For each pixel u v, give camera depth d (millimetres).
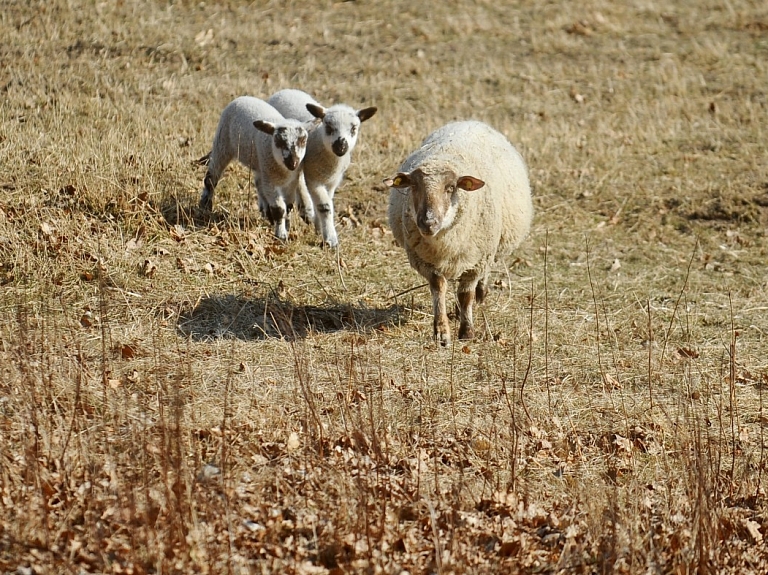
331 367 11156
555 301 14156
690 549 7820
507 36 28938
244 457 8820
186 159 17516
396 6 30281
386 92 24406
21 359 9375
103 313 10766
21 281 12539
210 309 12594
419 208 10867
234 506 7898
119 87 22062
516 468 9234
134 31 25922
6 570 6836
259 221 15625
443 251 11414
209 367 10844
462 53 27625
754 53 28094
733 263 16422
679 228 17812
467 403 10617
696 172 20016
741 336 13320
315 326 12523
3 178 15359
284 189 14977
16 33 24406
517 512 8391
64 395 9445
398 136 20609
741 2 31594
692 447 9234
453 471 9117
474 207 11430
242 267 13945
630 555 7703
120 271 13164
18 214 14023
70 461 8258
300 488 8383
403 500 8375
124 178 15930
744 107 24047
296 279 13875
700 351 12680
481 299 13406
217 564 7133
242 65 25266
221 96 22547
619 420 10531
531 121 23156
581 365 11938
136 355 10961
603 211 18312
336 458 8867
